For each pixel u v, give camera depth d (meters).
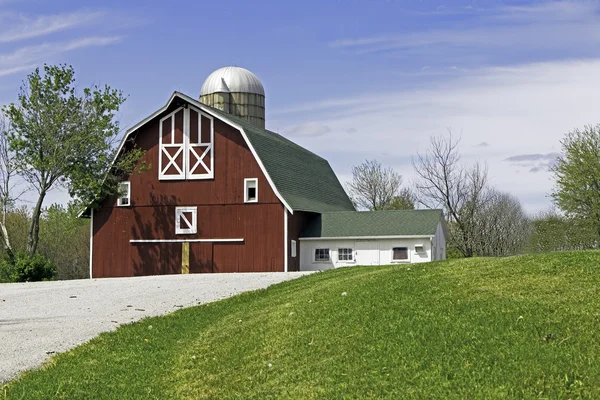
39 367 14.55
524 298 13.34
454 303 13.65
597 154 46.22
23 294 26.48
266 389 11.31
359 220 39.16
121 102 40.19
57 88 39.03
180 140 38.25
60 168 38.44
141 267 38.28
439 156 47.59
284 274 31.16
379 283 16.69
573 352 10.38
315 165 49.56
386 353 11.56
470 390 9.70
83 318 20.38
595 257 15.77
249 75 51.16
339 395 10.37
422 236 36.88
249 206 37.00
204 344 15.24
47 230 61.41
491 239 44.78
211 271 37.22
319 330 13.66
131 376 13.61
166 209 38.12
